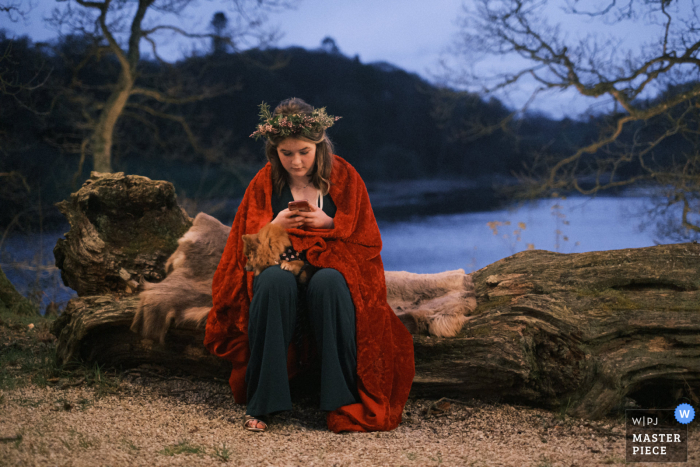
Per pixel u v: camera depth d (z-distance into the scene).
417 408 3.18
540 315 3.21
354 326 2.88
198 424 2.77
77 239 3.96
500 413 3.08
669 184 10.43
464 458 2.40
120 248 3.92
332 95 40.28
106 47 13.27
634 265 3.41
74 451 2.24
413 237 23.41
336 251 2.96
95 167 13.82
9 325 4.89
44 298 8.71
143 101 15.70
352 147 39.56
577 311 3.20
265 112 3.02
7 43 7.45
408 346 3.07
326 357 2.79
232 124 28.72
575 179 10.84
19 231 11.77
